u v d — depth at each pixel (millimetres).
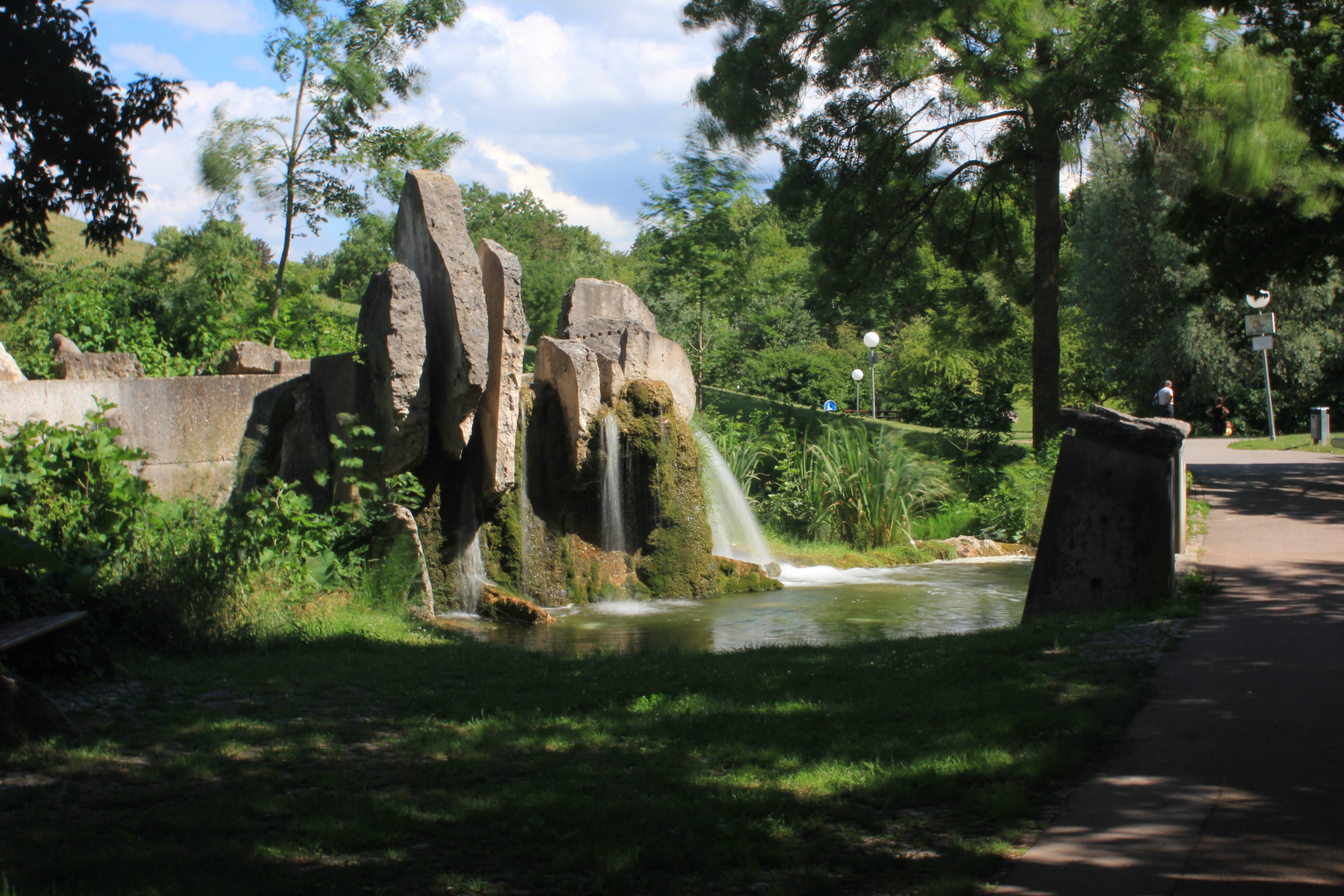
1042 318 21453
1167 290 42156
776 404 29547
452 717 6367
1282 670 6484
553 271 49688
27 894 3633
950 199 25125
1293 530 12797
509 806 4574
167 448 13234
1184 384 43562
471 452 12969
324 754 5551
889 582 14234
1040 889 3678
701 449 16641
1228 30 18594
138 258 34531
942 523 18391
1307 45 18938
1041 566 9172
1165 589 8781
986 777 4789
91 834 4312
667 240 25797
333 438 11734
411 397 11625
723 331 28188
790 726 5762
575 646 10234
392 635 9641
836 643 9375
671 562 13914
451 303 11711
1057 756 4988
